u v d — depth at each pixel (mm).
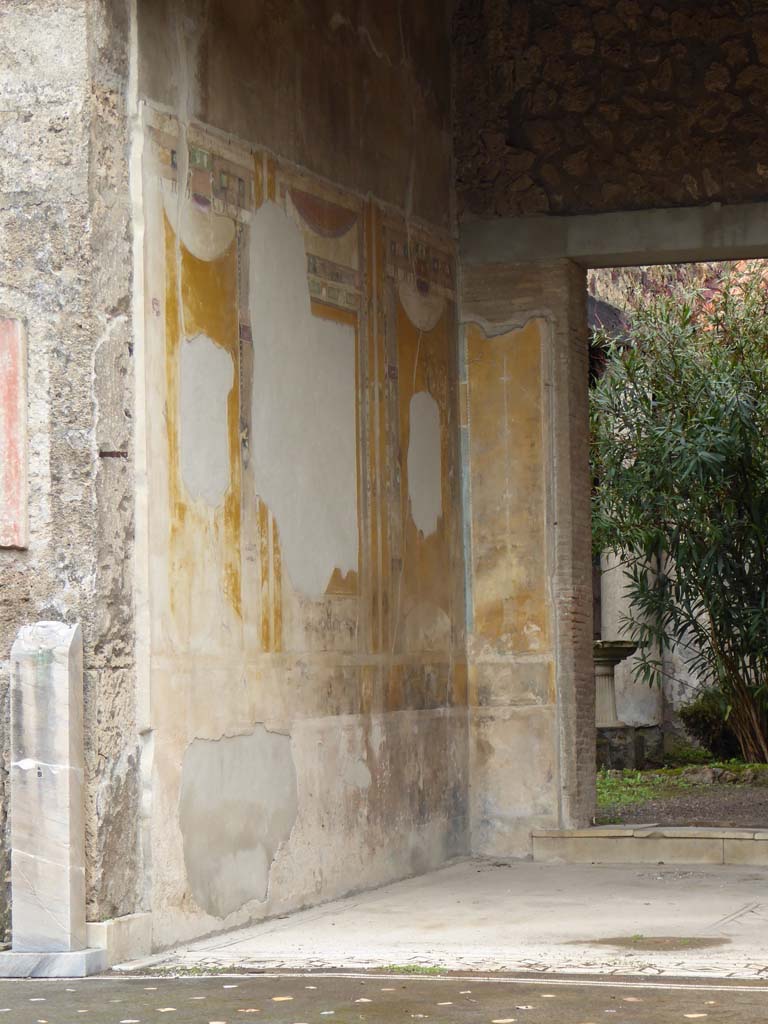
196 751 6590
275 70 7531
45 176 6195
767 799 11219
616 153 9453
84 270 6141
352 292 8195
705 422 12375
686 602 13016
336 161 8102
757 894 7555
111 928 5945
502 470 9422
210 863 6645
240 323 7094
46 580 6082
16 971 5750
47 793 5844
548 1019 4812
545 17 9594
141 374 6336
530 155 9531
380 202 8594
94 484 6086
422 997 5215
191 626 6609
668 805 10891
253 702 7039
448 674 9117
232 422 6996
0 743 6055
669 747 14922
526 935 6480
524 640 9320
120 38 6391
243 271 7145
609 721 13945
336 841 7699
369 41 8547
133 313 6352
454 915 7098
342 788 7797
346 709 7891
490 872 8602
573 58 9547
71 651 5895
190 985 5527
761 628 12680
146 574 6301
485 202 9555
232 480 6969
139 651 6277
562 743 9219
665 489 12656
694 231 9336
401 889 8008
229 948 6328
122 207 6348
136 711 6254
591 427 13047
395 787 8359
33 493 6117
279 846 7195
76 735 5910
